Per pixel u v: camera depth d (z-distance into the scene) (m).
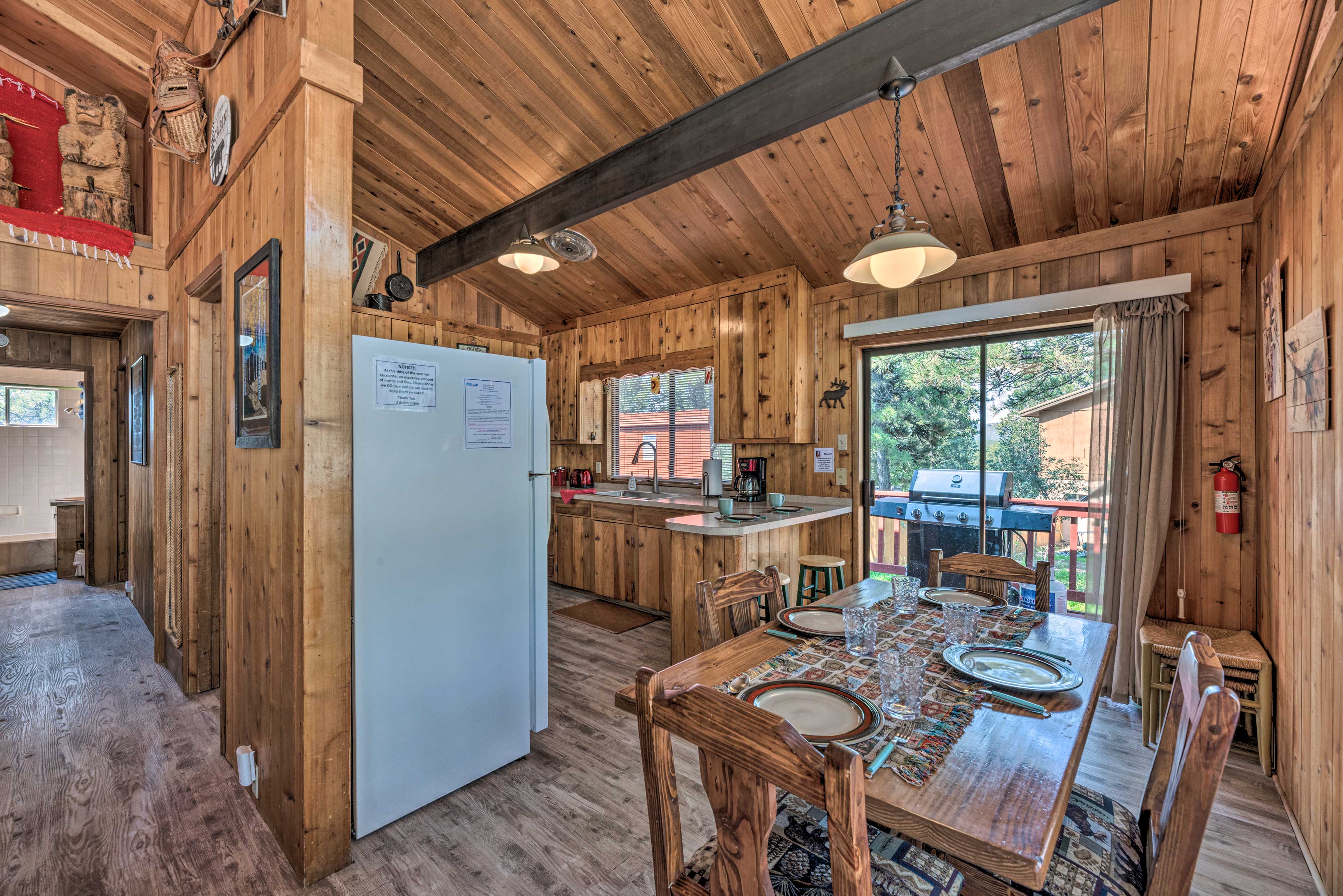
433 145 3.57
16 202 3.10
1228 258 2.67
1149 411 2.75
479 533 2.26
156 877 1.76
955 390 3.58
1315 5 1.88
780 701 1.29
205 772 2.34
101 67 3.47
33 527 6.48
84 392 5.45
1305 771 1.86
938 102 2.60
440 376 2.13
